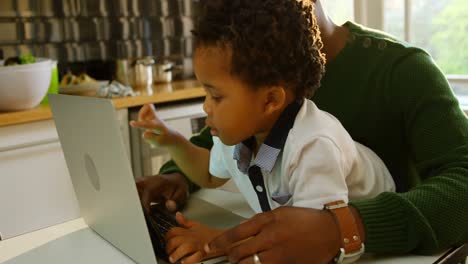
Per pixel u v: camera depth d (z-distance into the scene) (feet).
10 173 6.23
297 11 2.34
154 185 3.20
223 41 2.19
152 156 7.16
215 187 3.47
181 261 2.18
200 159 3.31
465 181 2.31
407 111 2.76
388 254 2.26
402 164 3.04
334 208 2.10
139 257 2.26
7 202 6.25
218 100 2.31
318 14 3.02
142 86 8.54
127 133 7.07
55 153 6.53
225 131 2.37
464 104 6.64
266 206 2.65
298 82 2.39
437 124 2.57
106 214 2.46
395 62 2.86
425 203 2.22
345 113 3.06
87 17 8.62
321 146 2.29
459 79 7.01
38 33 8.16
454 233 2.26
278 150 2.39
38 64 6.24
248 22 2.19
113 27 8.92
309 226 2.00
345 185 2.32
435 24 7.23
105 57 8.91
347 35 3.12
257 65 2.20
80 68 8.68
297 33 2.31
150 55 9.37
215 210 3.17
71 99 2.18
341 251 2.02
